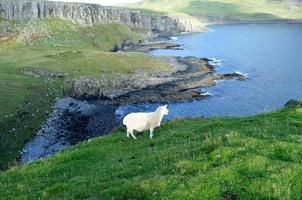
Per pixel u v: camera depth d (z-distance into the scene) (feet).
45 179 76.59
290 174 51.67
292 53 624.59
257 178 51.93
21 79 387.34
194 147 71.92
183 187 51.98
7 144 238.68
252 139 64.59
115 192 56.95
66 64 474.08
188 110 327.88
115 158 82.07
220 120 107.96
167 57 558.97
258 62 544.21
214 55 634.84
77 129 287.69
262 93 370.73
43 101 332.19
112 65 478.18
